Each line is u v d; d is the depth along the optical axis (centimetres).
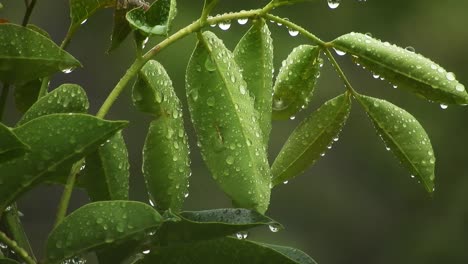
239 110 66
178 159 67
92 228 63
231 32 225
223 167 66
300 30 69
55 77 238
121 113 236
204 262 64
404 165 69
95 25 241
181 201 67
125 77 65
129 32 67
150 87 67
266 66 68
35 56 66
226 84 66
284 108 71
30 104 71
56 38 235
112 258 64
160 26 65
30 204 210
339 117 71
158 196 67
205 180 236
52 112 66
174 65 212
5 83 67
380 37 264
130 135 233
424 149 69
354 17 256
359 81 265
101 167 67
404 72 68
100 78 241
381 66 68
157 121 67
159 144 67
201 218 63
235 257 64
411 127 69
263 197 66
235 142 66
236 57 68
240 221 63
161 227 63
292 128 246
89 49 240
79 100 66
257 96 68
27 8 67
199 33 66
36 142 62
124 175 67
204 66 66
